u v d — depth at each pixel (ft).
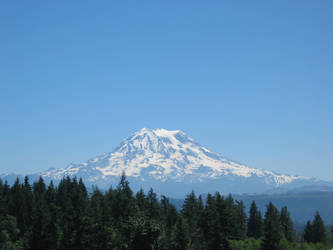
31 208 425.28
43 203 384.68
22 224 413.80
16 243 352.28
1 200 422.00
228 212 424.46
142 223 346.95
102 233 339.36
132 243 339.98
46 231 335.67
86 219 340.59
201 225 427.33
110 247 339.77
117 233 355.56
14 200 446.19
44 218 342.23
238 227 464.65
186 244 363.97
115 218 411.75
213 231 396.37
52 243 335.06
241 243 415.64
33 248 333.21
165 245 349.41
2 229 370.94
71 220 351.87
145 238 339.57
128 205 423.23
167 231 406.41
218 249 391.86
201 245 407.85
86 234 337.72
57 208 368.48
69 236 335.47
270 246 384.06
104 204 412.98
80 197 430.20
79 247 334.44
